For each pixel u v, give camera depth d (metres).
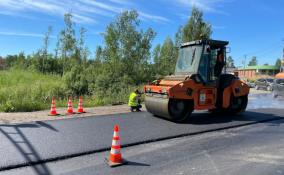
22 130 8.95
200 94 11.08
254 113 13.20
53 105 12.30
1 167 5.87
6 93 16.27
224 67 11.98
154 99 11.30
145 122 10.55
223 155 6.86
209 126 10.00
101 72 25.48
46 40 45.66
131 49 29.41
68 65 33.06
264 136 8.76
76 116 11.91
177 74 11.93
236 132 9.32
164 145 7.71
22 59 42.38
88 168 5.98
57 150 6.97
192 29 29.30
